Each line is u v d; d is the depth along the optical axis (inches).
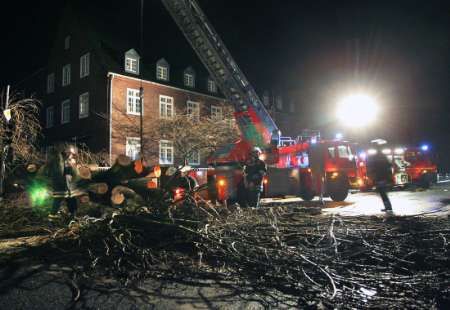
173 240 207.5
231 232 223.5
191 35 490.3
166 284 155.5
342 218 289.1
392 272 173.3
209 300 140.2
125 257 183.5
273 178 452.8
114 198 305.1
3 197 323.0
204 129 833.5
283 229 239.9
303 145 486.0
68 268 171.0
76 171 288.5
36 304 135.4
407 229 245.6
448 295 145.4
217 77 507.2
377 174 363.3
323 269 170.9
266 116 524.4
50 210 288.7
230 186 415.5
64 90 1144.8
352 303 138.6
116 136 954.1
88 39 1062.4
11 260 181.5
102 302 137.6
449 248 202.4
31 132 420.8
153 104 1047.6
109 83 966.4
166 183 339.3
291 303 138.3
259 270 173.3
